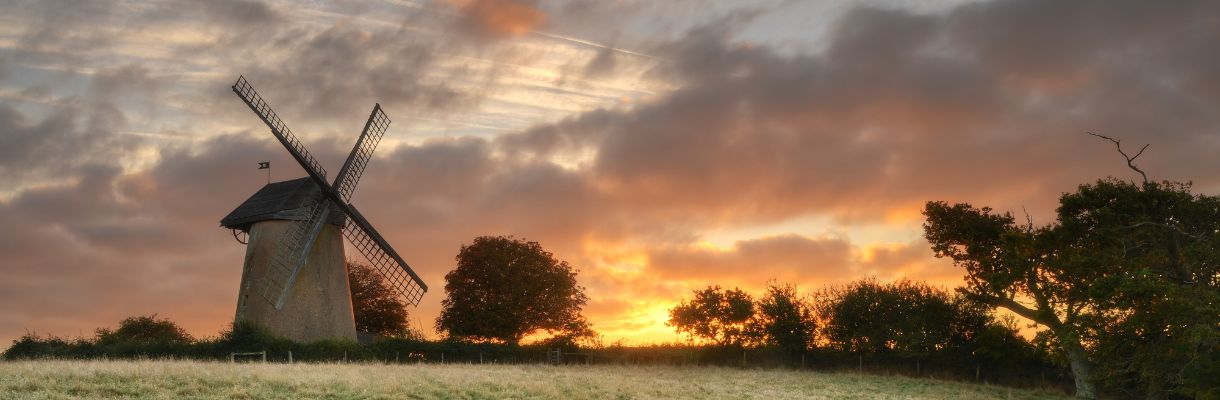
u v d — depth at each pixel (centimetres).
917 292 6294
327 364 4647
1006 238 5359
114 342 5150
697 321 6556
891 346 6178
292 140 5897
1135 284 4219
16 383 3000
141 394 3038
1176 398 4744
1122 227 4659
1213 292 4044
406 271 6359
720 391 4366
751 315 6556
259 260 5694
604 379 4550
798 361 6378
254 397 3170
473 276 7831
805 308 6569
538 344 6181
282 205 5791
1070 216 5044
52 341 4969
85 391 3012
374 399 3312
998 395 5016
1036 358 5744
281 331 5519
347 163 6197
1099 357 4641
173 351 4978
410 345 5600
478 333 7644
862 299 6328
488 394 3650
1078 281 4903
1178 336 4200
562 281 7950
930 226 5853
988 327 5912
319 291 5750
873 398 4462
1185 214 4603
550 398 3675
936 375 5988
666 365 6166
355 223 6150
